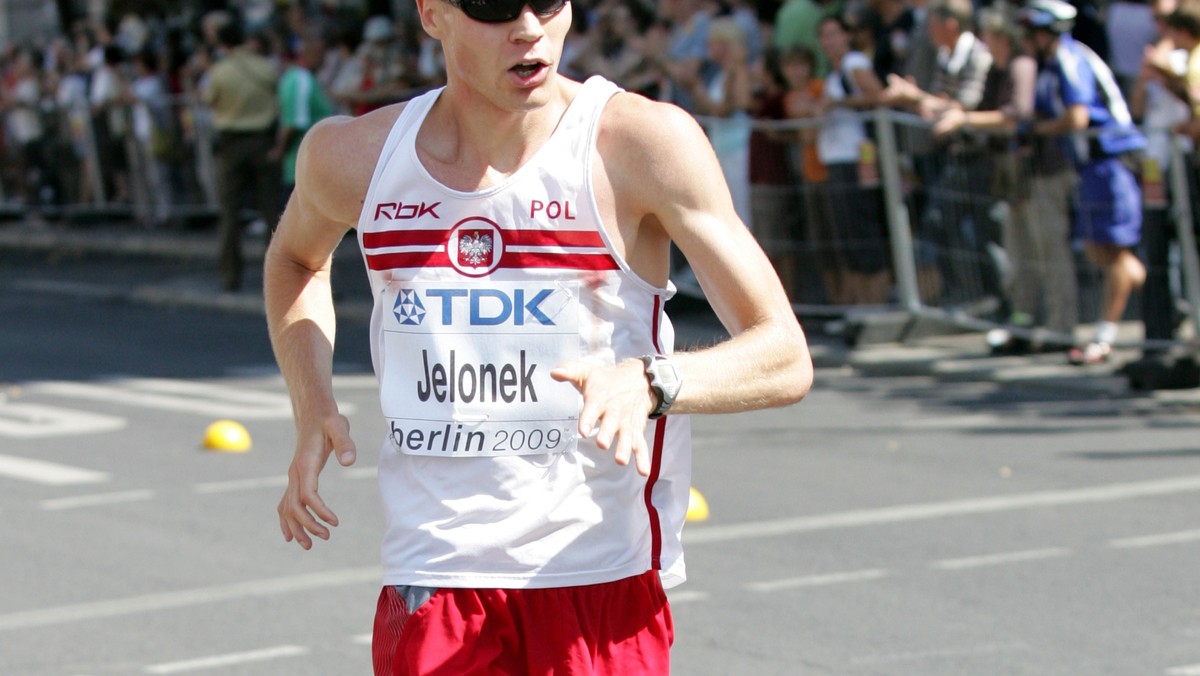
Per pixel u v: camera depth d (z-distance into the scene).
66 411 21.84
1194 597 12.10
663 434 6.08
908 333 24.16
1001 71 22.16
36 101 44.47
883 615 11.83
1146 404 19.91
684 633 11.52
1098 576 12.71
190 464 18.05
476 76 5.67
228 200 33.16
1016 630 11.41
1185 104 20.69
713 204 5.80
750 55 27.41
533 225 5.86
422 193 5.95
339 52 36.44
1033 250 22.16
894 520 14.66
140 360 26.62
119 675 10.95
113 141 41.72
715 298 5.84
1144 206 20.58
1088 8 25.03
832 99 24.12
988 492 15.68
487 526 5.93
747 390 5.61
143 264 39.56
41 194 44.94
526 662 5.98
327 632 11.80
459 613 5.94
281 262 6.73
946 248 23.47
